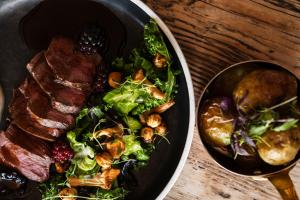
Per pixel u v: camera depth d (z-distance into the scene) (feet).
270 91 1.68
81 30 1.99
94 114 1.97
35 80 1.94
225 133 1.78
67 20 1.99
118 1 1.95
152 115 1.94
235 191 2.04
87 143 1.97
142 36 1.97
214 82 1.82
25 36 2.01
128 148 1.97
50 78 1.92
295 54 1.92
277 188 1.73
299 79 1.74
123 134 1.95
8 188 2.05
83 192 2.02
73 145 1.97
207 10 1.93
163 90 1.92
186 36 1.96
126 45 1.97
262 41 1.93
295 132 1.65
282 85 1.68
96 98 1.98
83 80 1.93
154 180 2.02
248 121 1.67
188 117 1.96
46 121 1.93
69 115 1.96
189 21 1.95
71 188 1.99
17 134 1.98
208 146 1.86
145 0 1.96
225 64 1.96
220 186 2.04
